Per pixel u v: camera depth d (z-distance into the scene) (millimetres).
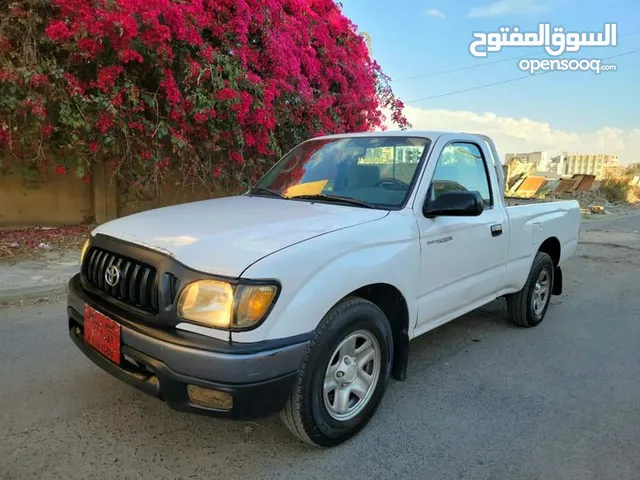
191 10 7023
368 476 2586
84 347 2852
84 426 2955
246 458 2697
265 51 8555
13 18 6266
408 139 3711
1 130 6492
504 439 2967
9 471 2512
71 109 6609
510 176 15016
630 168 28469
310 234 2666
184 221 2904
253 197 3807
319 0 10617
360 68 11156
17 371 3664
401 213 3186
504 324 5168
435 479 2580
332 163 3850
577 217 5801
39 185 9156
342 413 2822
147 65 7125
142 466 2600
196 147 8070
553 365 4113
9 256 7148
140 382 2459
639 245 10828
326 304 2553
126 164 8445
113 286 2678
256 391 2303
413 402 3402
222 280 2314
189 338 2307
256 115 7953
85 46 6238
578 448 2893
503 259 4273
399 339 3248
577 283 7184
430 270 3348
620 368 4078
